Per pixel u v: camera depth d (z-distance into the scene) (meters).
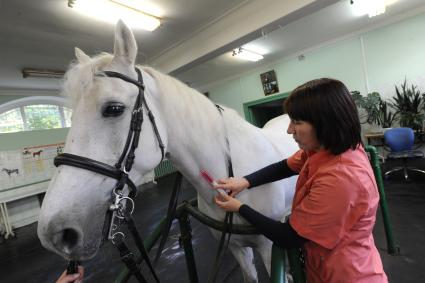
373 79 4.81
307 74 5.57
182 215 0.97
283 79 5.95
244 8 3.11
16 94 5.20
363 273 0.62
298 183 0.73
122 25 0.69
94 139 0.63
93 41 3.57
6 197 4.30
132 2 2.79
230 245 1.09
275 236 0.65
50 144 5.12
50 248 0.59
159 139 0.75
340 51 5.09
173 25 3.39
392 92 4.65
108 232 0.66
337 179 0.57
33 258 2.96
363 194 0.58
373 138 4.73
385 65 4.65
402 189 3.06
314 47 5.37
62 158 0.61
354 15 4.11
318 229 0.59
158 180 6.72
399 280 1.58
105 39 3.54
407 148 3.41
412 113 4.19
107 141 0.64
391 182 3.36
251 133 0.99
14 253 3.24
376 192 0.62
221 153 0.87
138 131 0.69
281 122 1.62
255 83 6.43
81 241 0.60
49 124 5.70
